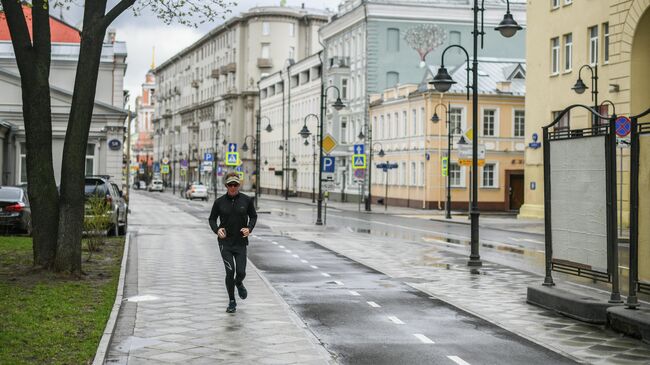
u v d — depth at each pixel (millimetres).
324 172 44344
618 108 39094
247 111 137000
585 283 19172
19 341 10750
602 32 43500
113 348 11000
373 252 26766
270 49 136125
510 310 14719
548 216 15484
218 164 136375
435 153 66375
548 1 49219
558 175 15117
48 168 17812
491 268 22078
